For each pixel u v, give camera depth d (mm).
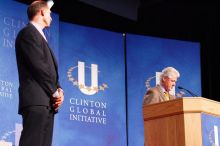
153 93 6184
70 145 7332
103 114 7762
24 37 4043
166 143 4074
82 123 7527
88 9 8414
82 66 7777
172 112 4062
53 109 4070
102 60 8000
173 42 8641
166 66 8500
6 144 6375
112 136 7762
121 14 8367
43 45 4082
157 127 4160
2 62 6617
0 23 6738
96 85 7824
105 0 8180
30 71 4008
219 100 8898
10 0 6914
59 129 7270
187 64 8602
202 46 9102
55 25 7457
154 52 8508
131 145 7918
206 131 4000
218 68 8961
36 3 4340
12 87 6648
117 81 8070
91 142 7535
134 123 8031
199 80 8586
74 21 8531
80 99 7609
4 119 6469
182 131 3980
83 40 7898
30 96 3938
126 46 8383
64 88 7516
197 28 9133
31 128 3887
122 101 8023
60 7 8344
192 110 3984
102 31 8141
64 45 7703
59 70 7543
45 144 3975
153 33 9133
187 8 9086
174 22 9109
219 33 8984
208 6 9047
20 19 6977
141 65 8375
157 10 9070
